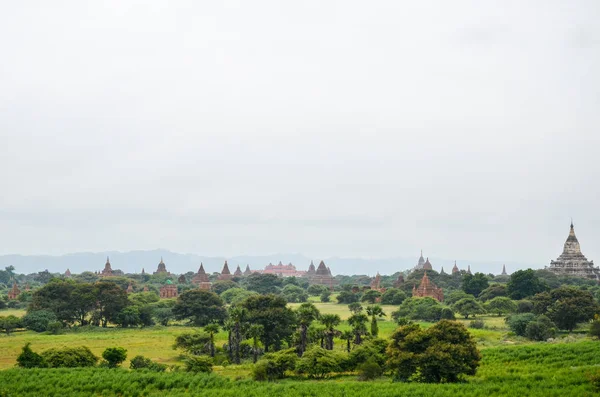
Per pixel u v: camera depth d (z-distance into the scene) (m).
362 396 76.06
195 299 174.75
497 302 195.88
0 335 147.75
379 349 102.12
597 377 78.00
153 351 123.31
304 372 95.19
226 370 102.44
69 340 137.50
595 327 133.25
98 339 140.25
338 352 99.44
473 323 160.38
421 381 87.62
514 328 141.50
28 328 158.00
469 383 83.00
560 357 100.50
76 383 85.00
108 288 175.62
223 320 174.88
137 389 83.75
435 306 179.75
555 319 151.62
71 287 179.00
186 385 86.50
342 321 173.00
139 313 172.00
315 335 111.56
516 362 100.06
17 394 80.12
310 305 115.69
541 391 75.44
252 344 124.75
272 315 123.31
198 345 116.94
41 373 90.50
